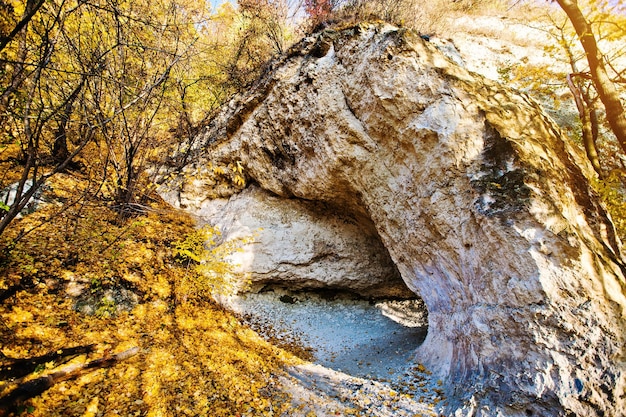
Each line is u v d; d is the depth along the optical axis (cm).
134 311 532
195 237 638
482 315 407
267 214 809
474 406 368
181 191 906
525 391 343
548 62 902
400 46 527
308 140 676
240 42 1052
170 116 810
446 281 494
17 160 672
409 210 542
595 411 319
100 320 486
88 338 436
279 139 745
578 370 332
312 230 788
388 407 401
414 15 860
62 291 494
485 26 1072
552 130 510
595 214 430
